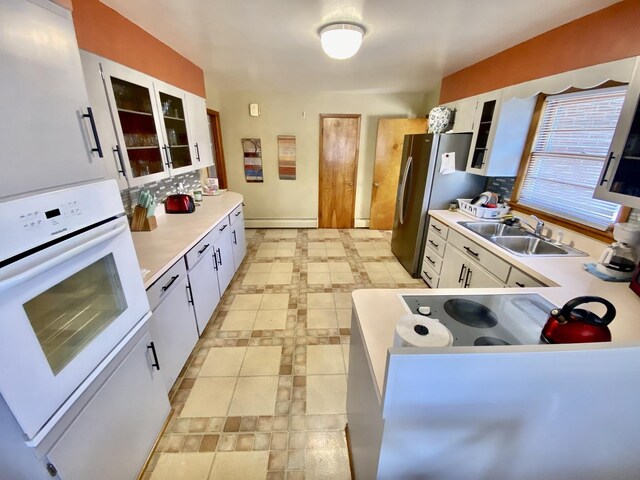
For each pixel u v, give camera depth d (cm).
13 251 74
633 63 141
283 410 175
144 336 138
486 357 67
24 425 79
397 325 87
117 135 173
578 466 86
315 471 143
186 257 198
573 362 69
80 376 97
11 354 75
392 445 80
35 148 82
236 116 462
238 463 146
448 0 158
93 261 102
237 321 260
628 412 76
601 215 191
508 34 206
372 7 169
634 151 132
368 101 464
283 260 393
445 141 291
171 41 232
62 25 91
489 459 84
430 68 307
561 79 182
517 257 183
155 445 152
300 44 237
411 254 344
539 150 245
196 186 364
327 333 246
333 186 508
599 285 147
